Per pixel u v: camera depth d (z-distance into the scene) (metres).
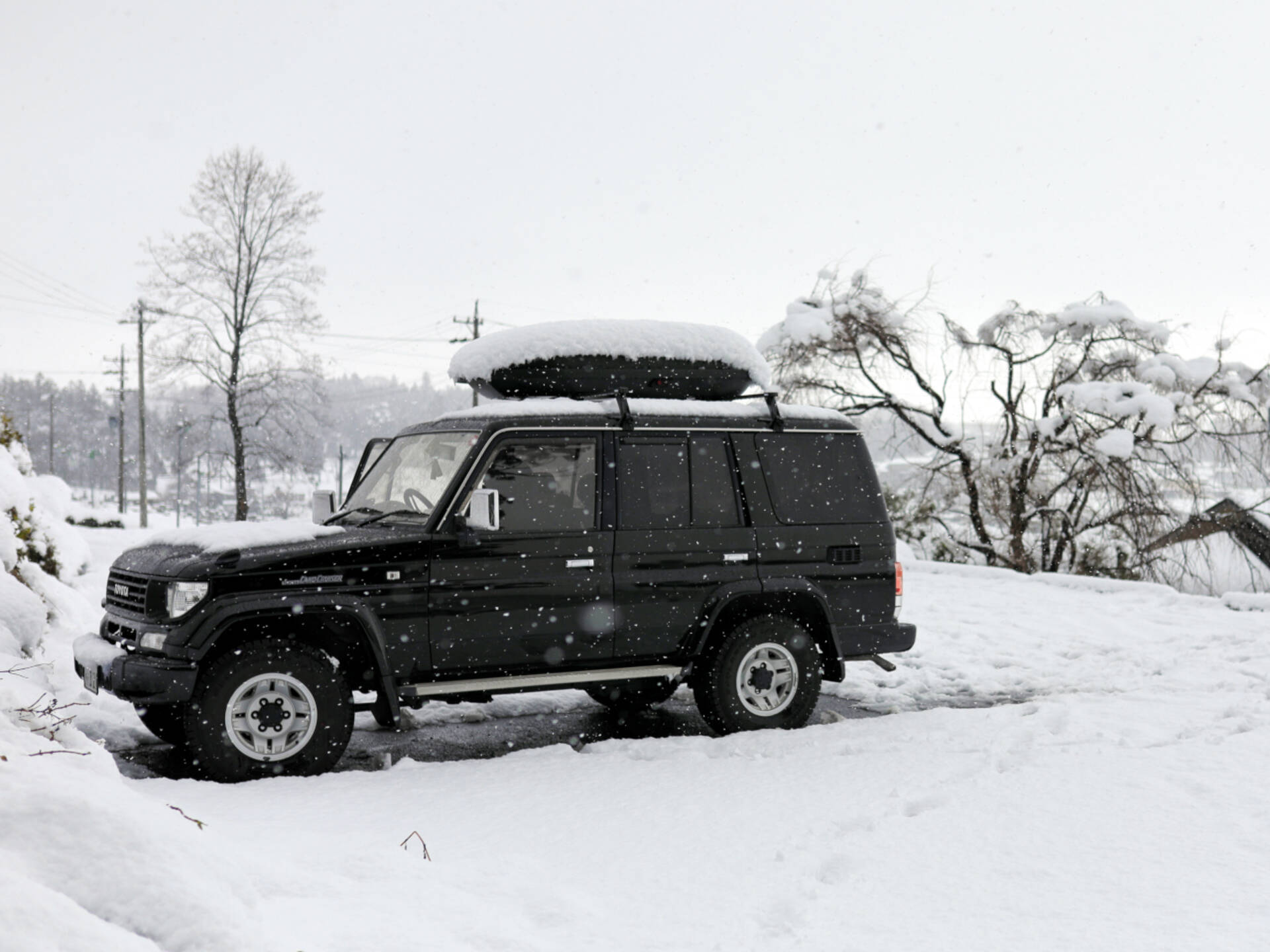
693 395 7.96
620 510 6.93
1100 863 4.18
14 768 3.23
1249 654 9.64
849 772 5.83
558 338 7.54
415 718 7.96
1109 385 21.42
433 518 6.50
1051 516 22.92
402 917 3.35
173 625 5.92
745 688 7.20
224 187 40.41
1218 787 5.19
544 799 5.37
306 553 6.18
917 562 18.72
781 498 7.40
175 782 5.70
